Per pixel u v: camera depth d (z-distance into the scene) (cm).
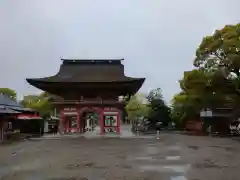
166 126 8931
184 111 7688
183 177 1498
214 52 5400
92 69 6450
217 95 5584
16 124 6022
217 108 6203
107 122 8350
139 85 6219
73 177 1512
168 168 1795
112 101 5959
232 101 5744
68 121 6128
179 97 6969
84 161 2147
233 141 4184
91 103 5938
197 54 5647
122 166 1888
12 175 1576
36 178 1486
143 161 2125
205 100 5812
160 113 8900
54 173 1638
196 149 3031
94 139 4734
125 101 6322
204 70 5578
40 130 6069
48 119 7769
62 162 2098
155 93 9375
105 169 1770
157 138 4919
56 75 6369
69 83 5966
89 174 1599
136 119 10456
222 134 5806
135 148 3172
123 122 12700
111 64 6544
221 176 1521
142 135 5744
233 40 4853
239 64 4944
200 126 7031
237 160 2170
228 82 5334
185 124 8300
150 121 8988
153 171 1689
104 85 6025
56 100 6200
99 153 2692
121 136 5434
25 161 2162
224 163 2009
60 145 3625
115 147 3303
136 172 1658
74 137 5222
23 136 5128
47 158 2339
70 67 6488
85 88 6125
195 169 1755
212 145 3522
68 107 5991
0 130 4516
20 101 10256
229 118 6128
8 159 2284
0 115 4472
